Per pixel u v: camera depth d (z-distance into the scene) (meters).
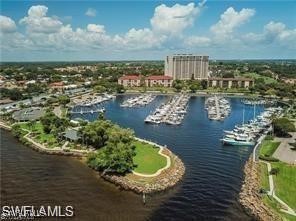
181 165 156.12
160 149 176.62
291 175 139.25
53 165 158.88
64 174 146.75
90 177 143.12
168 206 117.06
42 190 129.62
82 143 186.62
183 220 107.81
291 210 109.50
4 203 118.56
